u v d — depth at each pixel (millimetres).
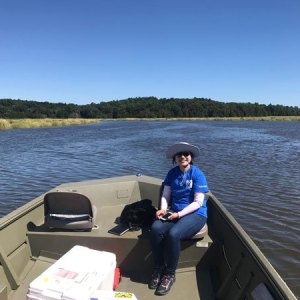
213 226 3525
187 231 2910
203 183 3115
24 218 3209
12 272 2809
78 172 11586
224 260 2969
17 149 18281
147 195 4293
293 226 6324
